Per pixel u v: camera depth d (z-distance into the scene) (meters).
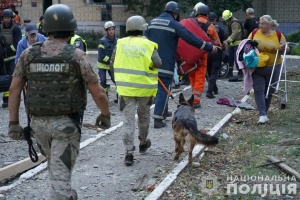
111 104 11.46
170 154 7.08
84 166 6.60
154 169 6.43
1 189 5.71
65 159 4.03
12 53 10.53
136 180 6.04
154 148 7.41
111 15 26.33
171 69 8.38
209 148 7.29
